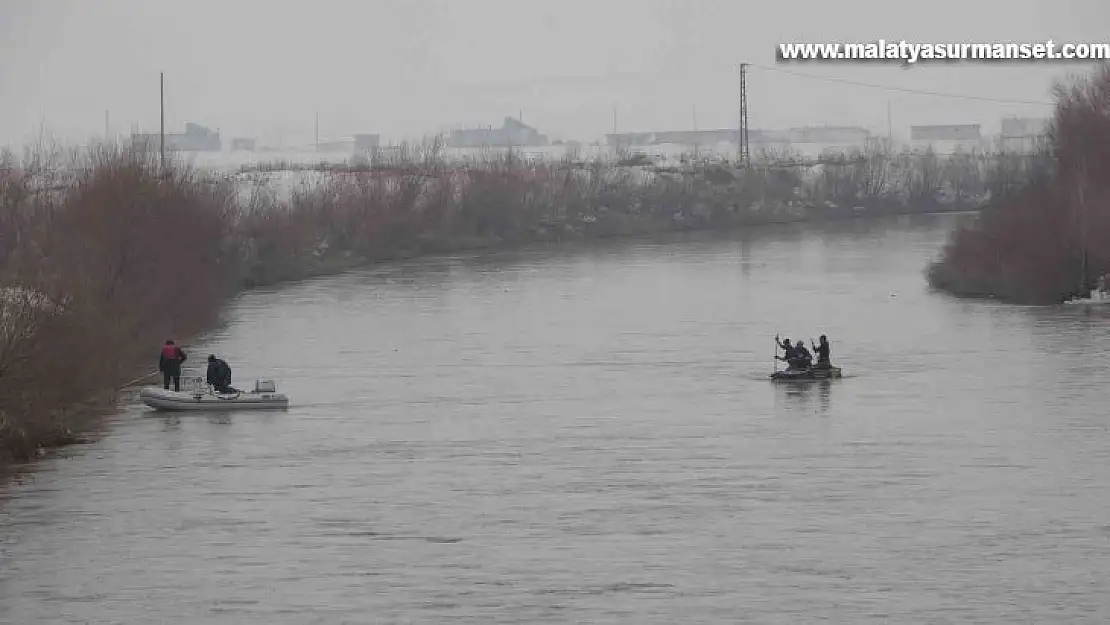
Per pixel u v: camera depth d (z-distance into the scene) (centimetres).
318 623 7569
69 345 12975
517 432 12275
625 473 10681
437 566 8450
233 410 13375
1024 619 7481
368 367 16162
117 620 7650
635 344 17925
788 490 10100
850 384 14600
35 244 18212
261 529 9256
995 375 14975
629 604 7781
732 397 13950
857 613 7600
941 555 8519
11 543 8988
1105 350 16612
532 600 7856
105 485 10438
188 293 19475
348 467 10969
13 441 11419
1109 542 8725
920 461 10925
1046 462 10825
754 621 7512
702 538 8938
